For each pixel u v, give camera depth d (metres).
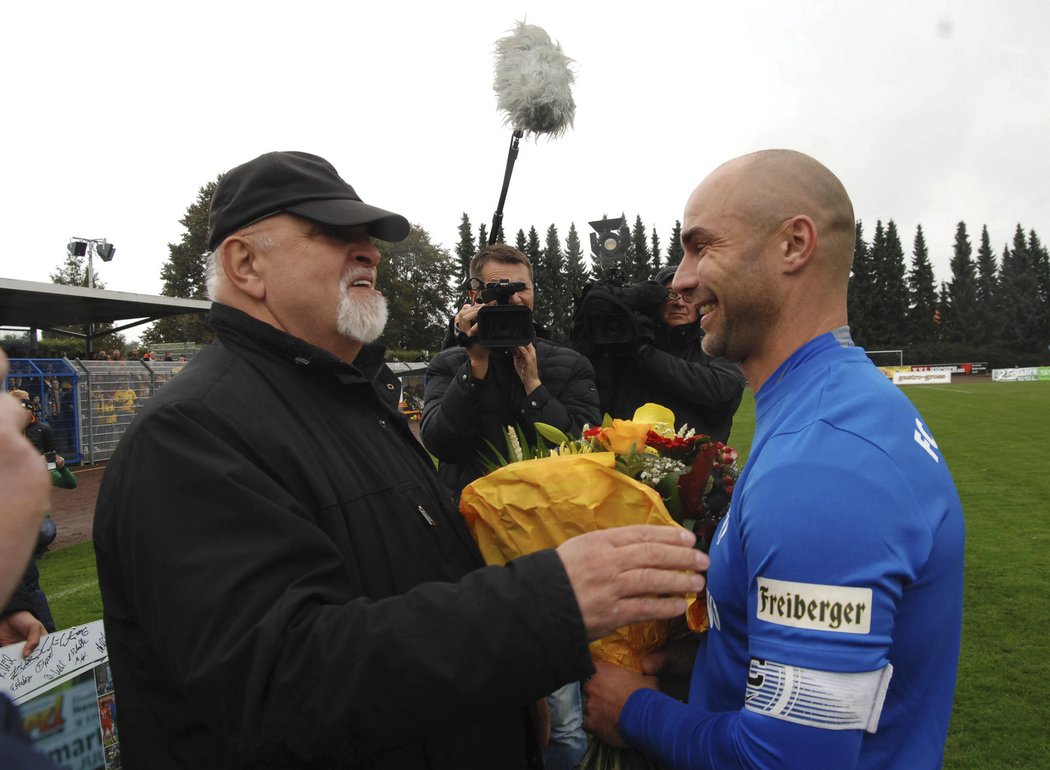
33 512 0.70
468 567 1.56
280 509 1.14
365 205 1.51
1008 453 12.22
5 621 2.36
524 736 1.57
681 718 1.30
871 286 69.69
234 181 1.50
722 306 1.37
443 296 60.50
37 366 15.68
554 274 50.66
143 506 1.13
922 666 1.16
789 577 1.08
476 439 2.81
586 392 3.01
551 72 2.76
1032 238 79.31
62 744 1.81
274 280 1.46
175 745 1.22
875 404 1.17
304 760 1.03
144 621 1.13
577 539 1.12
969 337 71.56
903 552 1.07
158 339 48.72
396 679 1.00
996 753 3.21
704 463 1.52
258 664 1.01
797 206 1.31
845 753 1.03
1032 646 4.30
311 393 1.45
